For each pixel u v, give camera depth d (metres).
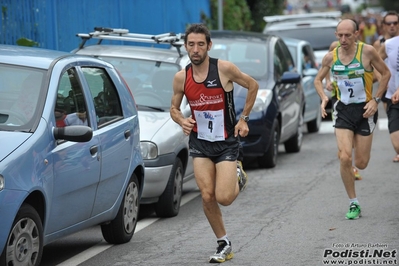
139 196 22.91
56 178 17.80
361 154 24.48
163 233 23.25
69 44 37.84
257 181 32.19
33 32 34.59
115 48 29.52
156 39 28.38
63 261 20.06
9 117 17.77
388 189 29.16
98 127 20.28
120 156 21.14
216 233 19.69
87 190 19.33
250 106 19.14
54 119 18.16
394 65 28.19
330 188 29.98
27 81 18.61
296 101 39.72
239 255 20.08
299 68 45.28
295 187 30.50
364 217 24.28
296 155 39.84
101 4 42.03
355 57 23.86
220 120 19.02
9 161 16.38
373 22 104.06
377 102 24.06
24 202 17.09
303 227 23.19
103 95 21.17
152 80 28.06
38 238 17.27
